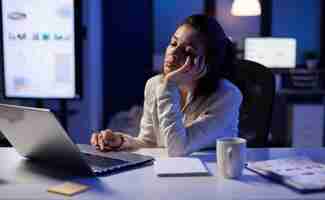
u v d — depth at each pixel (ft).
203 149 5.07
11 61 9.36
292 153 4.90
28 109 3.79
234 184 3.77
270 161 4.35
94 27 12.75
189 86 5.25
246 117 6.16
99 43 14.34
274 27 16.37
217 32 5.14
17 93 9.51
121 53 15.92
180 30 5.09
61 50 9.27
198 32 5.01
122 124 13.84
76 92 9.45
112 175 4.04
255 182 3.83
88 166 3.87
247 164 4.30
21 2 9.08
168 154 4.78
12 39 9.25
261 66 6.24
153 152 4.97
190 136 4.87
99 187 3.71
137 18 15.78
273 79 6.16
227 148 3.90
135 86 16.08
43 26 9.17
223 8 16.25
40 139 4.02
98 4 14.01
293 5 16.26
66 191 3.55
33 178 3.97
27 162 4.53
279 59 15.11
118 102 16.15
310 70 15.38
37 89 9.45
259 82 6.19
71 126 11.55
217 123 5.04
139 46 15.92
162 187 3.69
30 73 9.39
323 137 14.35
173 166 4.20
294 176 3.82
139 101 16.12
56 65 9.34
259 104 6.14
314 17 16.33
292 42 15.05
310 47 16.42
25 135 4.17
